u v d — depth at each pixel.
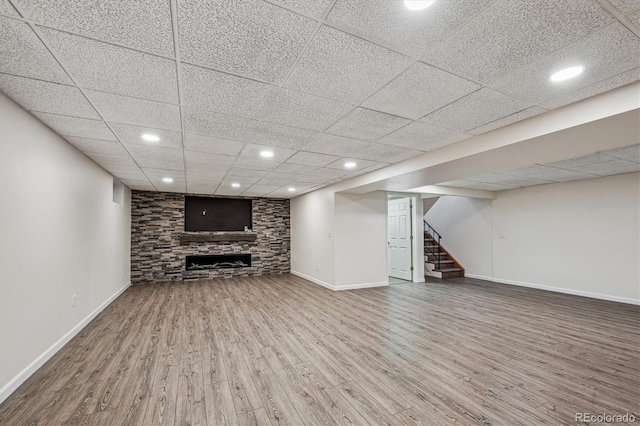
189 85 1.97
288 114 2.46
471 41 1.54
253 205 8.04
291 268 8.34
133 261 6.68
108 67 1.75
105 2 1.24
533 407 2.05
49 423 1.88
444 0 1.25
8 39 1.47
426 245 8.64
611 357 2.84
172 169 4.48
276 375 2.50
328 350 3.01
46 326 2.72
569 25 1.41
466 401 2.12
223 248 7.61
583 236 5.57
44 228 2.67
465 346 3.12
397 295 5.58
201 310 4.51
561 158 3.20
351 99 2.20
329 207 6.24
